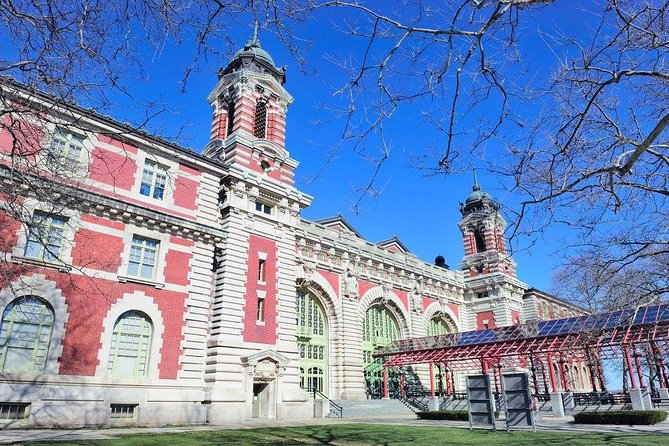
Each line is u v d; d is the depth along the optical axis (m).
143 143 28.20
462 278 64.88
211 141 40.12
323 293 46.19
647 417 25.42
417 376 53.91
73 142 25.58
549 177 9.61
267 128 40.81
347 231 51.84
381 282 52.16
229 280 32.59
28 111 9.68
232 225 33.97
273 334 34.03
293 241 38.03
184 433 20.44
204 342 28.55
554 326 40.69
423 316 56.25
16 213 11.80
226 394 29.47
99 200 25.33
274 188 37.22
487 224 66.06
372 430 22.36
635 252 12.10
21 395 21.20
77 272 24.19
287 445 16.30
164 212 28.78
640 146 8.34
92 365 23.69
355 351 46.19
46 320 23.00
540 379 54.56
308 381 43.00
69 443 15.77
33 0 8.16
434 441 17.36
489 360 45.44
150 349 26.17
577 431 21.52
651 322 32.97
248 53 41.69
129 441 16.83
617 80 8.70
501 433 20.59
